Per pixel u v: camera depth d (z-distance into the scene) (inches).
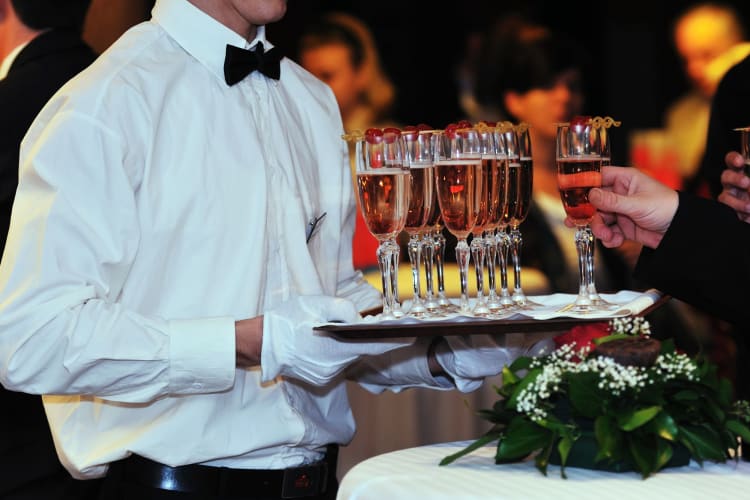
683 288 116.3
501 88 365.7
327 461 137.5
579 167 114.3
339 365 114.9
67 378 113.4
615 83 361.1
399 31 372.2
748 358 144.4
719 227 113.1
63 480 155.9
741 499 86.4
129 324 113.6
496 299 119.5
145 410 122.6
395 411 247.6
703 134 359.3
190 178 122.0
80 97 116.7
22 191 116.7
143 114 119.5
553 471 96.0
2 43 163.3
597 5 361.1
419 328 103.0
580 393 94.2
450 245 310.7
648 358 96.7
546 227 324.5
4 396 151.8
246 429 124.3
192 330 114.7
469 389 134.1
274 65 135.0
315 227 139.0
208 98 126.6
